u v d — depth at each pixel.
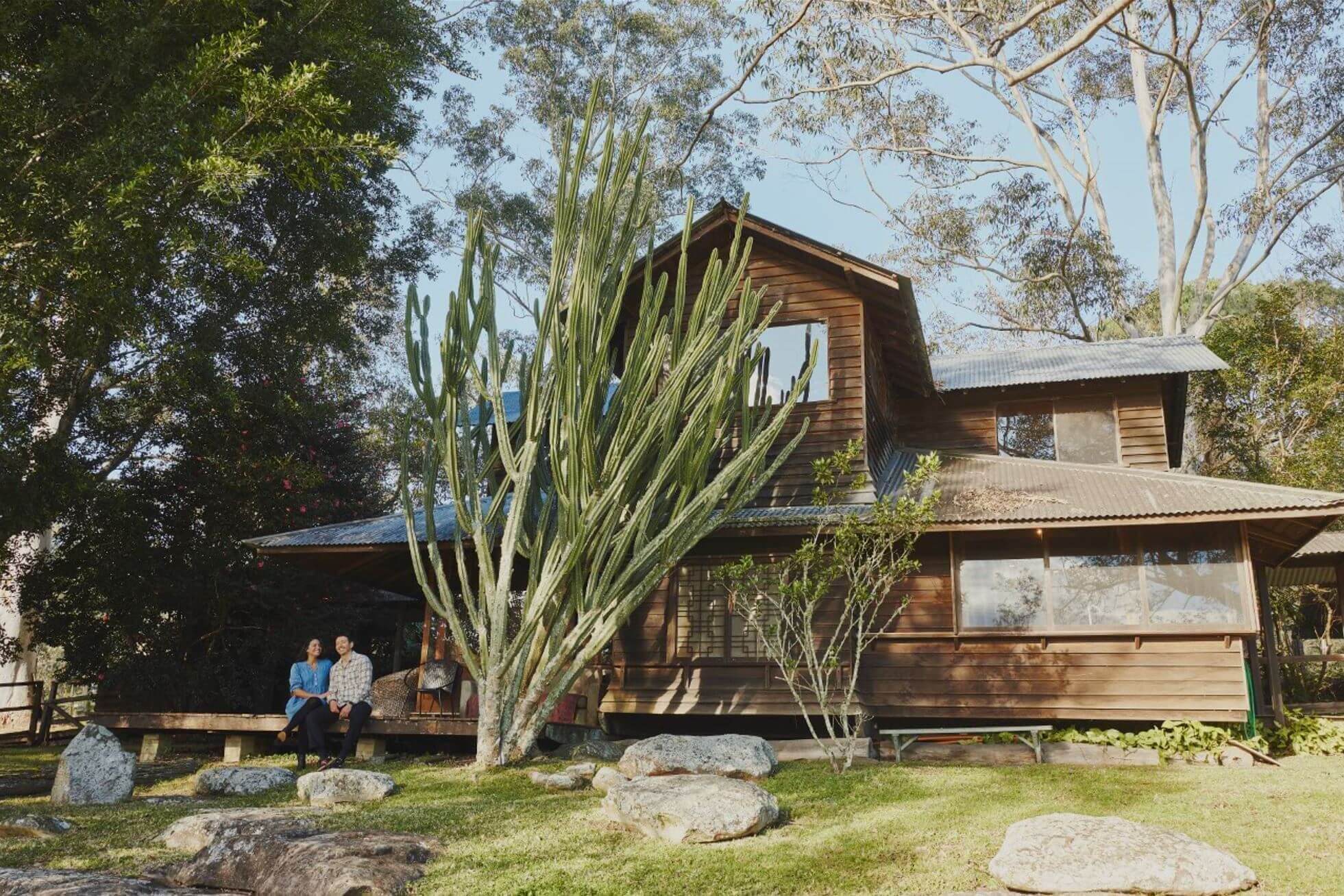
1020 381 17.42
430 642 14.32
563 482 10.60
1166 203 25.00
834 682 13.23
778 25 19.64
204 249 14.15
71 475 13.91
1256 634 12.03
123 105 11.44
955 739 12.66
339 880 5.96
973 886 6.27
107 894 5.74
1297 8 24.42
